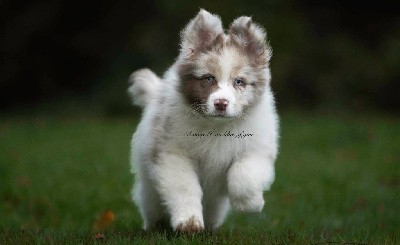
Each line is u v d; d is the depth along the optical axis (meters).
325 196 11.04
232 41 6.96
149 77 8.03
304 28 25.25
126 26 24.56
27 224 8.95
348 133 18.31
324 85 24.53
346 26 26.20
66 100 24.34
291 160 14.77
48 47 24.50
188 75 6.89
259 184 6.68
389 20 26.23
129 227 8.19
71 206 9.96
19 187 10.96
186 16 24.03
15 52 24.23
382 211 9.95
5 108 24.59
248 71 6.86
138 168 7.80
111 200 10.27
